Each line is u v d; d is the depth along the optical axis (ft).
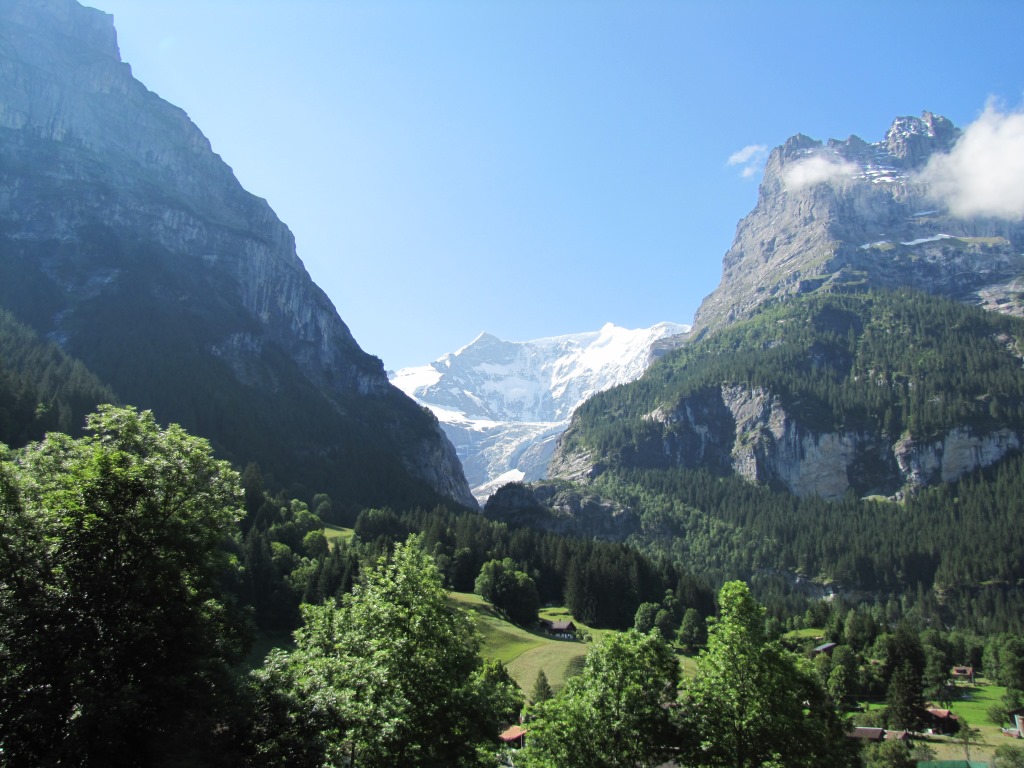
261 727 108.17
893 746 302.86
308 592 399.24
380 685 123.13
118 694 95.20
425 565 141.08
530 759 140.46
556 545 649.20
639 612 547.49
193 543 113.39
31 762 93.04
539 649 412.16
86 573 106.11
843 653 467.93
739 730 139.33
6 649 97.09
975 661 597.93
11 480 112.68
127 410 125.49
